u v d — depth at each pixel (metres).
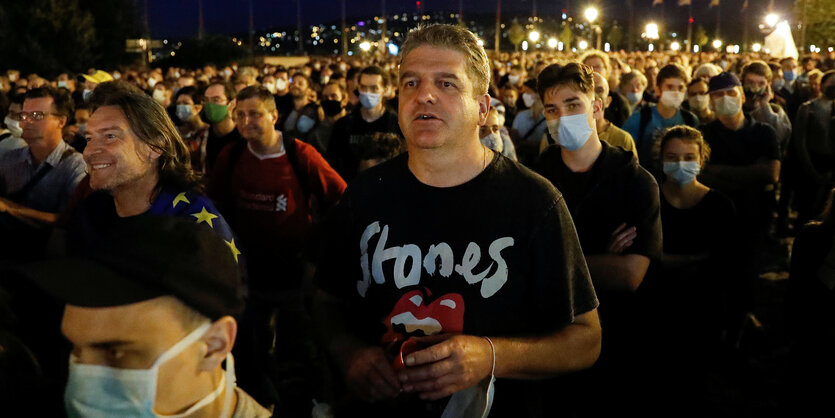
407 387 1.80
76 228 2.62
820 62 20.36
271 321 4.20
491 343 1.84
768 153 5.55
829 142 6.98
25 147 4.33
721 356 4.77
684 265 3.76
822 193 6.05
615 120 6.15
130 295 1.20
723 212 3.79
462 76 1.91
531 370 1.92
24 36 28.31
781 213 8.11
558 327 2.01
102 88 2.68
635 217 3.21
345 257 2.14
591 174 3.30
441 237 1.96
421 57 1.92
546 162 3.46
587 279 2.06
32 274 1.21
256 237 4.19
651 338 3.50
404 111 1.95
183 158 2.80
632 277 3.15
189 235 1.29
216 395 1.39
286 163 4.16
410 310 1.96
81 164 4.26
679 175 3.73
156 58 41.59
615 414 3.55
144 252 1.22
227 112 5.55
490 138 4.89
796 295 2.70
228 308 1.32
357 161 5.94
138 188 2.68
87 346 1.24
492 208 1.95
